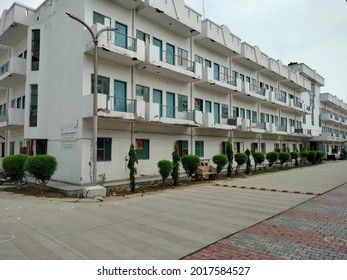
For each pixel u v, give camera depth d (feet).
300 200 34.09
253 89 95.45
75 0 49.67
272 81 112.88
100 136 48.83
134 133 55.21
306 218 24.95
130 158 41.63
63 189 39.27
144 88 57.77
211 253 16.38
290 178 59.77
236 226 22.30
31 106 55.42
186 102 68.54
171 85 64.23
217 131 79.36
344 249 16.92
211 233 20.38
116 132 51.70
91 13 48.32
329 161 143.43
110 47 46.47
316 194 38.32
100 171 48.57
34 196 37.50
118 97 49.32
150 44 53.52
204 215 26.30
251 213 27.09
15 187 44.50
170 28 64.08
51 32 56.70
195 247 17.38
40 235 20.11
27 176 53.67
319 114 168.25
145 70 57.72
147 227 22.09
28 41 56.59
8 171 41.60
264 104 105.50
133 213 27.22
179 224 23.00
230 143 63.16
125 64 53.83
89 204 31.96
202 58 74.64
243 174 67.87
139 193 40.06
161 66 55.52
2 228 22.00
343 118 216.54
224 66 83.41
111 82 51.26
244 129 84.58
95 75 38.22
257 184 49.67
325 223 23.13
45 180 39.83
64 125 50.55
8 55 73.67
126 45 53.42
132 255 16.08
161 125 61.36
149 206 30.73
